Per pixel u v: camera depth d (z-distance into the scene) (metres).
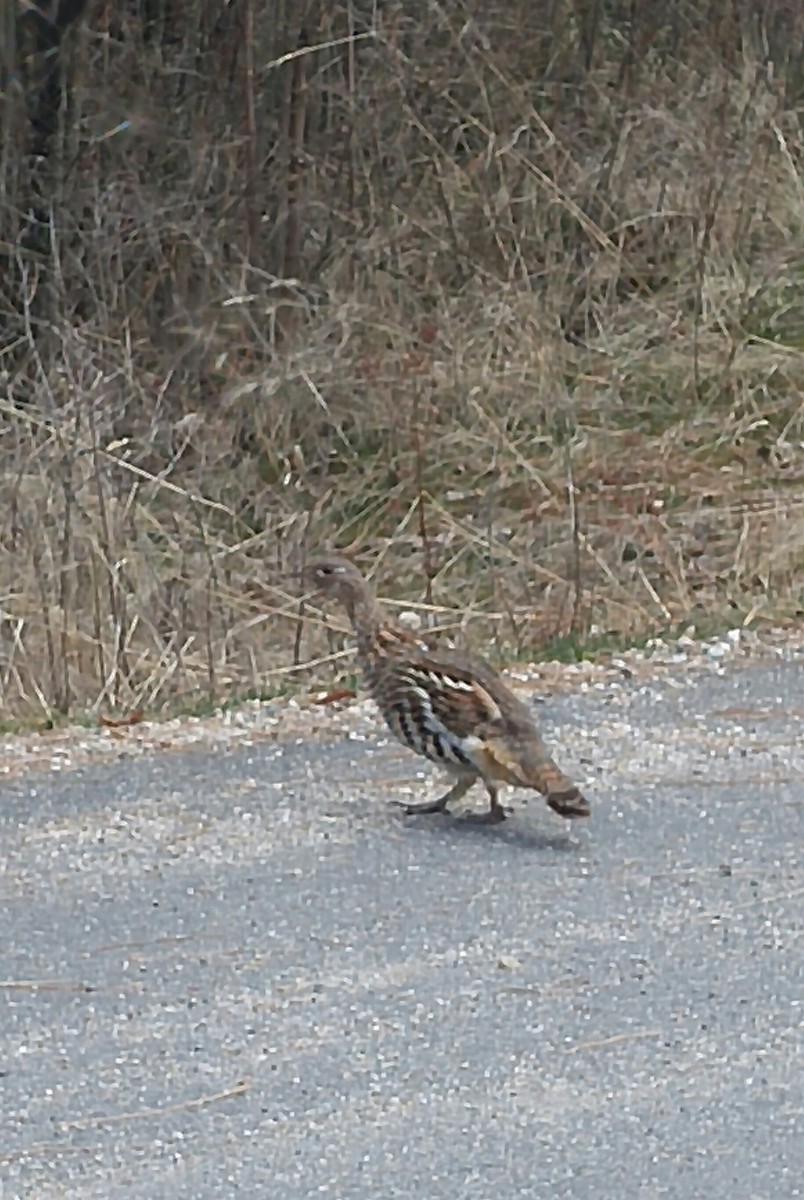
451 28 20.92
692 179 20.36
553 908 8.84
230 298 19.59
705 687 12.10
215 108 20.69
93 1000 7.91
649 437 18.19
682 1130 6.97
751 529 16.03
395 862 9.32
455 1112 7.08
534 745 9.61
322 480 18.05
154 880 9.09
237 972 8.16
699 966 8.30
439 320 19.00
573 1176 6.66
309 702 11.79
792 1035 7.70
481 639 14.21
